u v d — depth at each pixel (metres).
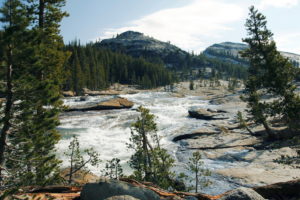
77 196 9.49
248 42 30.61
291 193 11.48
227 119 46.97
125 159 29.03
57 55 17.25
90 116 58.00
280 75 28.03
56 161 16.14
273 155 24.31
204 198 9.65
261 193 11.73
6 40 11.36
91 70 118.44
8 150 12.76
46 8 17.56
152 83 146.75
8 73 12.01
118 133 43.16
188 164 25.19
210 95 108.06
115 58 151.00
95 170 25.11
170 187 19.23
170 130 42.22
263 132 33.97
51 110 14.65
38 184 13.02
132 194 8.48
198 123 46.34
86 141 37.44
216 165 24.41
